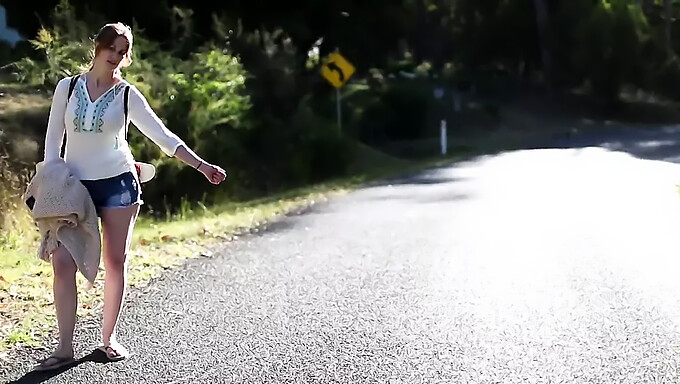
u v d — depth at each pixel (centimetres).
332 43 2694
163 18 2066
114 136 532
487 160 2591
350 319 655
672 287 750
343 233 1127
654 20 5916
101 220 539
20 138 1253
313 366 539
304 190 1805
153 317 665
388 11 2741
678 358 548
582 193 1542
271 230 1181
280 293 752
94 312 677
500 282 780
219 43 2066
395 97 3412
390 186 1848
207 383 507
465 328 623
